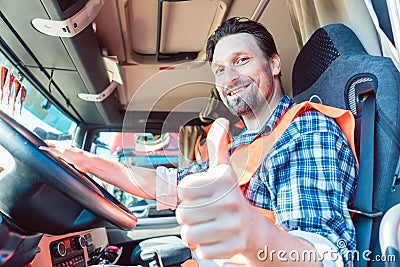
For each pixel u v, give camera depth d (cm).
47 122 218
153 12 185
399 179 88
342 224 71
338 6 128
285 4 179
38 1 120
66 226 66
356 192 85
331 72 108
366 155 86
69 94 217
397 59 87
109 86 218
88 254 180
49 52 160
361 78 95
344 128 88
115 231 258
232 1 178
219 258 39
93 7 138
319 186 77
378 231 83
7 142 60
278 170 82
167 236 257
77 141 274
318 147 81
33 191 61
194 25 199
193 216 37
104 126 281
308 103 88
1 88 91
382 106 87
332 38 112
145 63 225
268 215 81
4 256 67
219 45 104
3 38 150
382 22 96
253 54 101
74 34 143
